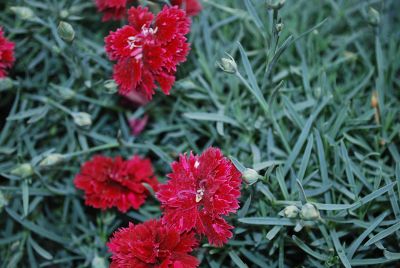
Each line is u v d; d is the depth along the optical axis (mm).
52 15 506
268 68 442
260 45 511
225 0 523
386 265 440
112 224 481
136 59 441
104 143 499
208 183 413
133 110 500
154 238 416
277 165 461
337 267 427
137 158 466
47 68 500
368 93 490
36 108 493
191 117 459
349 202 448
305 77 472
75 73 482
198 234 434
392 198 426
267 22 506
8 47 460
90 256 467
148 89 441
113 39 444
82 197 481
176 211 417
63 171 495
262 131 472
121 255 414
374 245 432
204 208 414
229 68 432
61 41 477
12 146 493
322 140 457
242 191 445
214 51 511
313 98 483
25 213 451
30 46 512
